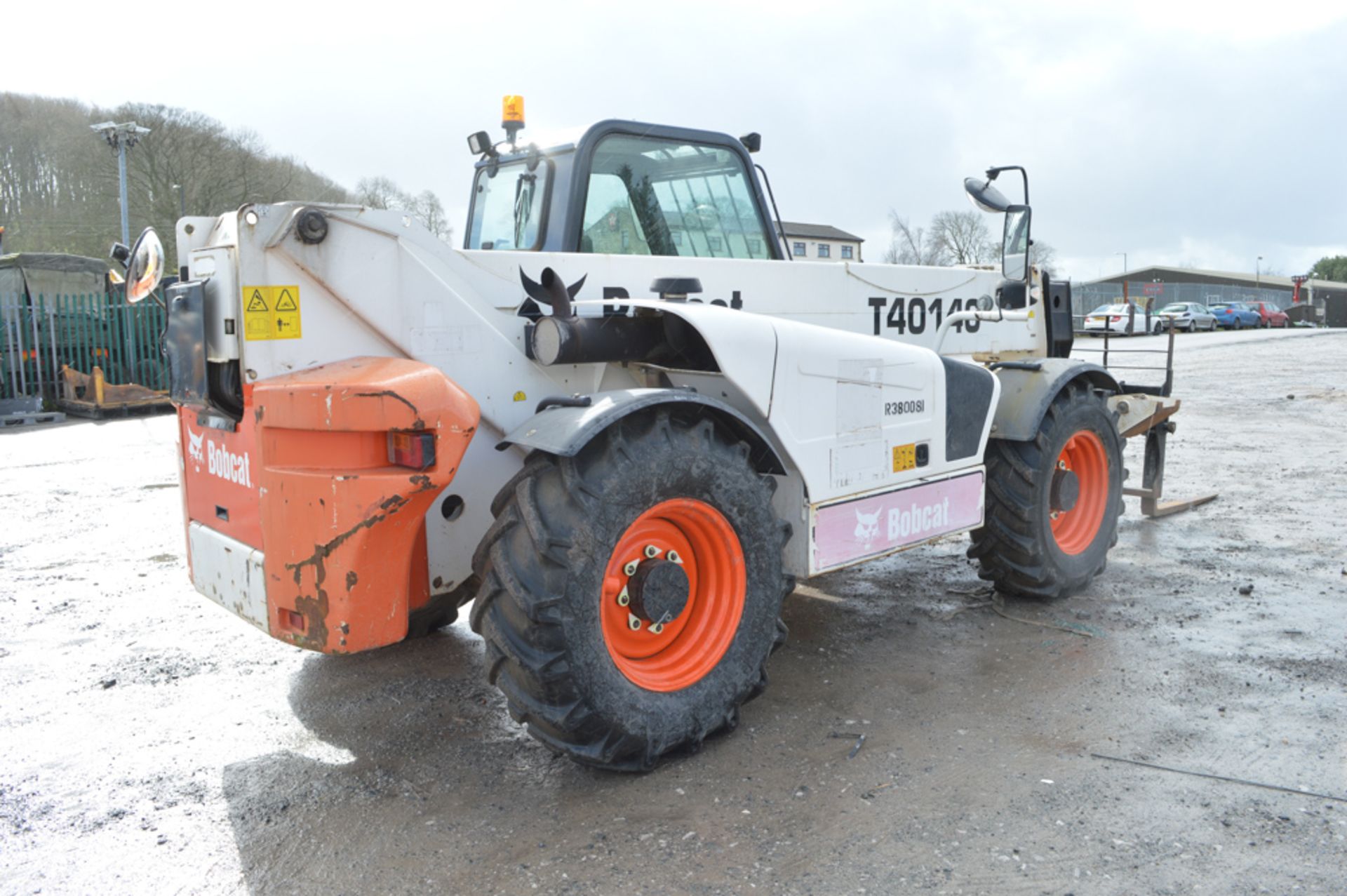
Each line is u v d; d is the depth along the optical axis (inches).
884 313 182.5
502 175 163.9
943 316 195.2
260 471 110.9
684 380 133.0
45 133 1466.5
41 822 106.7
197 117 1499.8
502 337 127.7
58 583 198.4
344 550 104.7
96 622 174.2
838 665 148.0
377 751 123.3
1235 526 232.2
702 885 92.0
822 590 187.5
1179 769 112.1
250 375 109.8
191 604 184.4
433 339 121.6
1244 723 123.9
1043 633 160.4
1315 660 145.1
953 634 161.0
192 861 98.8
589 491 106.1
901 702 133.8
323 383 105.3
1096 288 2102.6
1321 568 194.5
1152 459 238.2
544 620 103.2
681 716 114.0
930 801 106.4
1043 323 225.0
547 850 99.1
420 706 137.3
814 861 95.5
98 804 110.4
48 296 593.6
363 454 106.3
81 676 148.6
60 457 373.1
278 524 109.1
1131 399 227.5
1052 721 126.0
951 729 124.6
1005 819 102.2
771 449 123.7
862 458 137.9
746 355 121.2
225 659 156.0
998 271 209.5
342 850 100.3
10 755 122.8
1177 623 163.2
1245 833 98.4
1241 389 548.1
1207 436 379.2
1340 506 251.6
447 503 125.7
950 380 153.3
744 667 121.3
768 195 174.9
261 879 95.5
